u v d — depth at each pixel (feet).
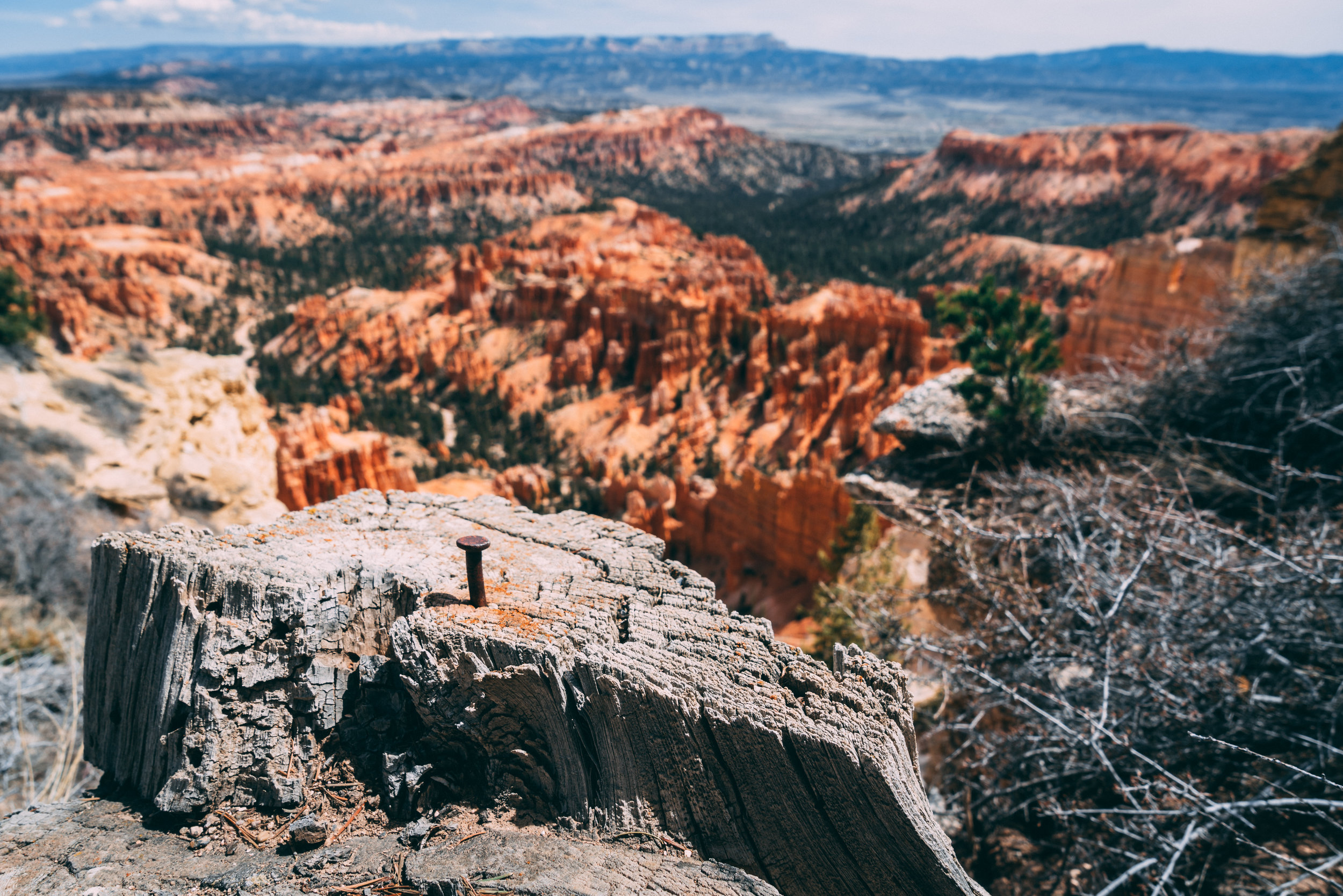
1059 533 35.65
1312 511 35.29
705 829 12.73
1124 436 49.78
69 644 42.01
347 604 14.90
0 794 26.61
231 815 13.52
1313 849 27.78
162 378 92.12
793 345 305.94
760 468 269.03
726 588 124.57
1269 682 32.07
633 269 492.95
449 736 13.94
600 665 12.82
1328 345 44.93
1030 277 577.02
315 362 463.42
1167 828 27.99
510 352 411.75
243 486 80.59
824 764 11.73
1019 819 35.37
